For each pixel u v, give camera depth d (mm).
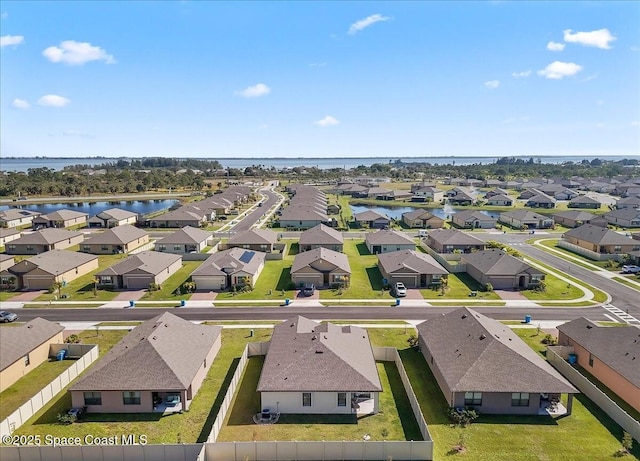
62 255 76438
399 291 65250
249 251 82875
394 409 36938
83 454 30125
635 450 31422
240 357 46125
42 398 37062
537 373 36594
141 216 131750
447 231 97688
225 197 169375
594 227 98062
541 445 32031
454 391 35281
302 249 91875
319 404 36250
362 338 45719
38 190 197125
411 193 192500
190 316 57719
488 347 39062
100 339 50719
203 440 32719
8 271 68438
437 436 33156
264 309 60250
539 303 62719
